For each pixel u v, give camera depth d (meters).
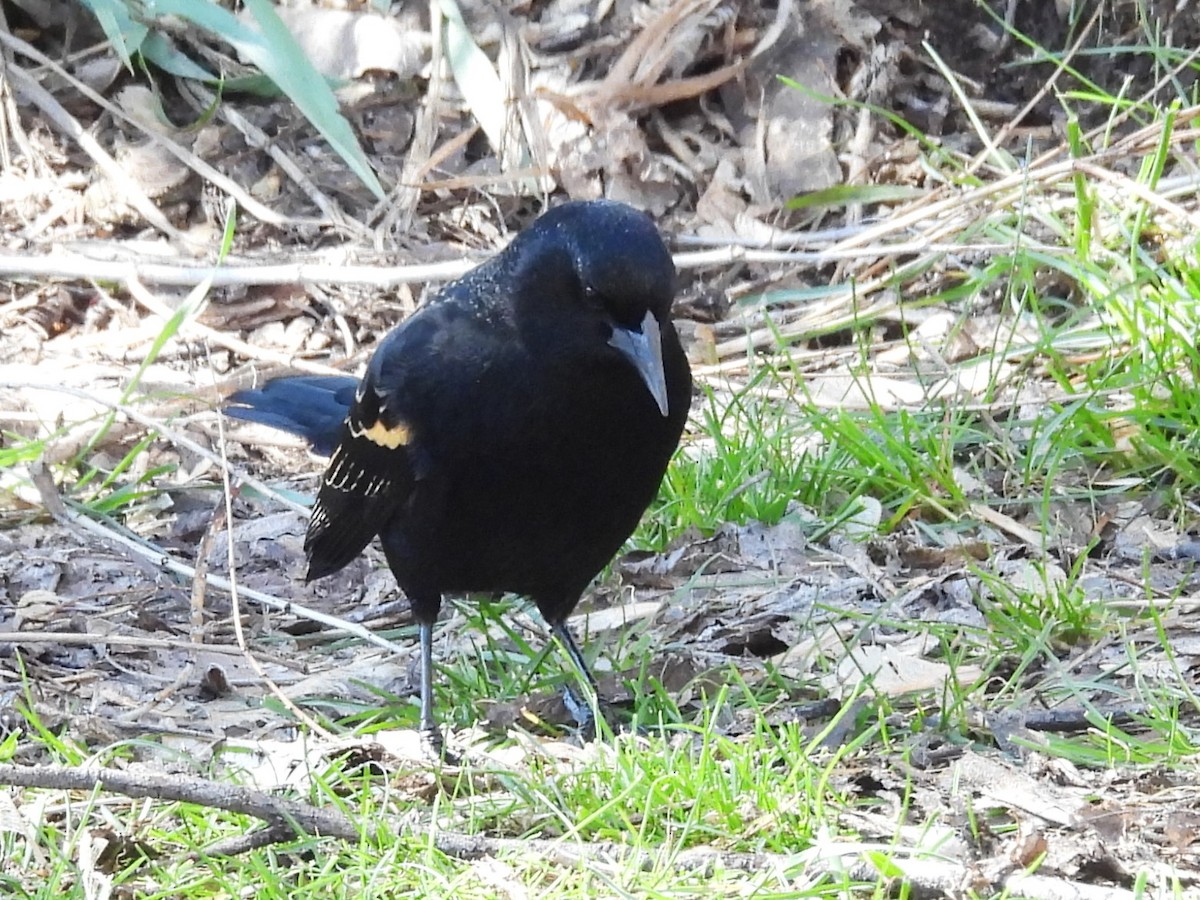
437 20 14.95
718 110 15.18
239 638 8.18
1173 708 7.61
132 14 15.07
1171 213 12.60
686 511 10.38
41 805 6.77
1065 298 13.34
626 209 7.42
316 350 13.55
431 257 14.19
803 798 6.70
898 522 10.48
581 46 15.09
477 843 6.46
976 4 15.34
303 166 14.96
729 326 13.73
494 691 8.67
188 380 12.98
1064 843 6.28
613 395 7.55
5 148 14.72
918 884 5.92
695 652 8.91
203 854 6.41
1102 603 8.89
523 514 7.93
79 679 9.00
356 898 6.15
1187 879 6.01
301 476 11.97
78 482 11.61
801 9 15.33
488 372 7.60
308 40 15.23
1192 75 14.87
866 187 14.14
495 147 14.85
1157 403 10.84
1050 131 15.11
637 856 6.21
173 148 14.77
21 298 13.77
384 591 10.45
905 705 8.11
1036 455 11.02
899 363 12.77
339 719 8.47
